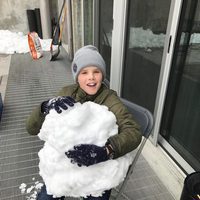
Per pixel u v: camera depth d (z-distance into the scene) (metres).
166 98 1.77
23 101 2.69
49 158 0.80
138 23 2.09
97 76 1.01
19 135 2.04
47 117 0.81
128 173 1.13
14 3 5.79
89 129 0.78
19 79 3.38
